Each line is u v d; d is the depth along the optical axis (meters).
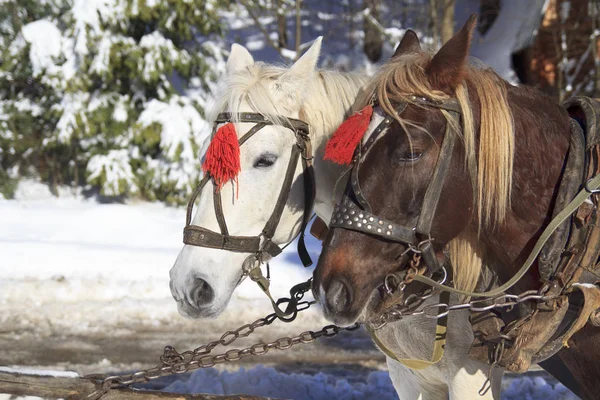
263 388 5.11
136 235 10.38
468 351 3.08
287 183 3.32
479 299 3.09
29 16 13.47
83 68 12.44
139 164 12.66
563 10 13.99
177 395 2.96
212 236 3.20
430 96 2.81
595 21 14.03
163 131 12.28
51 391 2.92
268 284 3.34
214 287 3.18
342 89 3.54
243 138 3.26
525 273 2.93
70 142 12.45
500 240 2.93
